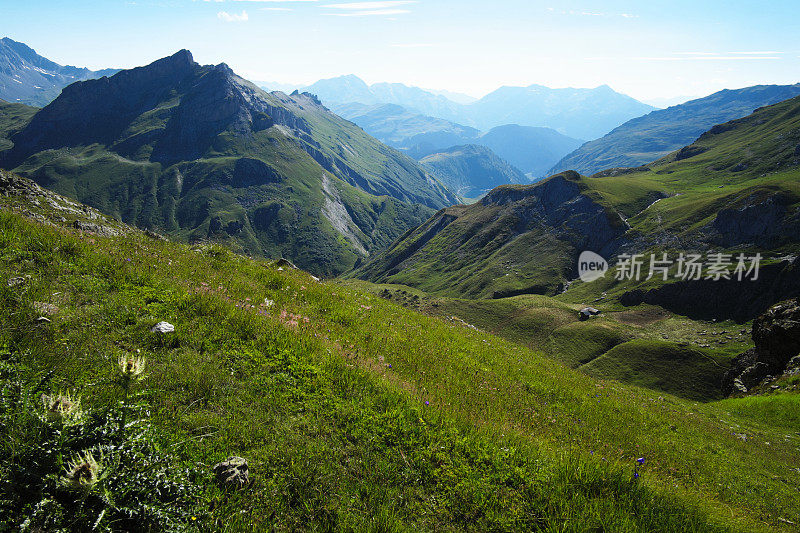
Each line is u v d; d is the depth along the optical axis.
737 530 7.34
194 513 4.73
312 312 12.63
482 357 15.56
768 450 23.14
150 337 7.99
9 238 9.73
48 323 7.24
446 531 5.65
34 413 4.71
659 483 8.25
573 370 25.81
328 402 7.66
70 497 4.33
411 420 7.74
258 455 6.00
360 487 5.93
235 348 8.59
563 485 6.60
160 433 5.61
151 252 13.10
